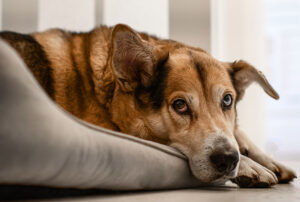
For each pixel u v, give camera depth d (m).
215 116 1.84
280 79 5.75
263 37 5.02
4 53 1.05
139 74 1.92
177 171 1.56
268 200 1.31
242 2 5.00
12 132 0.96
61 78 1.97
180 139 1.82
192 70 1.92
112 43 1.81
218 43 4.86
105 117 1.98
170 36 4.98
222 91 1.90
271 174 1.76
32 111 1.03
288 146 5.62
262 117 4.87
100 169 1.19
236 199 1.31
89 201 1.14
